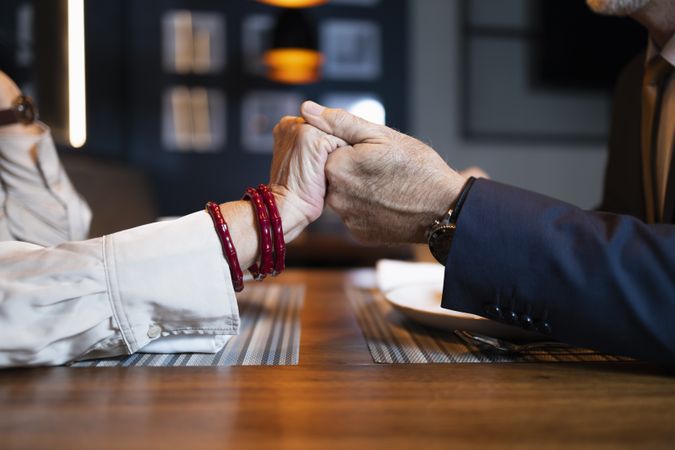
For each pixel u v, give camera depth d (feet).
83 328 1.57
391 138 1.84
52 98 6.32
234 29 9.96
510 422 1.21
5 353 1.52
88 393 1.39
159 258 1.64
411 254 6.99
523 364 1.68
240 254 1.73
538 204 1.71
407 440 1.11
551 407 1.30
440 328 2.06
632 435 1.14
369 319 2.39
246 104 10.14
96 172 7.29
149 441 1.11
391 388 1.44
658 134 2.76
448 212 1.76
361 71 10.34
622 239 1.60
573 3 10.51
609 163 3.33
